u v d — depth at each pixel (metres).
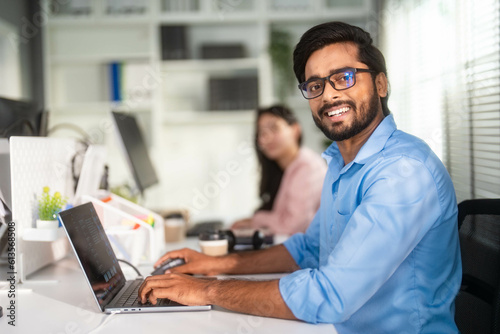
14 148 1.34
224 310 1.10
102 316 1.07
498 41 1.80
